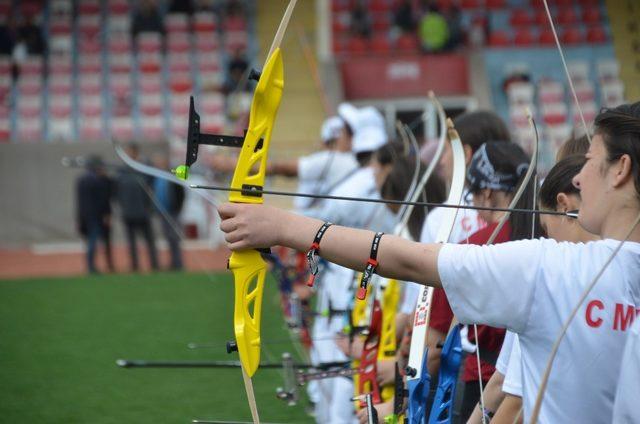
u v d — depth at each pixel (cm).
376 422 781
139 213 3891
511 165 880
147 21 6106
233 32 6134
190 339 2336
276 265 1645
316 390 1577
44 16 6269
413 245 592
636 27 2812
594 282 524
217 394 1780
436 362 870
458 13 5691
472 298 578
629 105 595
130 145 3819
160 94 5903
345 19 6012
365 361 972
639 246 566
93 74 5984
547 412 576
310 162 1844
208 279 3591
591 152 585
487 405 738
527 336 579
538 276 569
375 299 967
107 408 1684
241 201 635
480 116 1012
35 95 5900
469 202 945
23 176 4831
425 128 4275
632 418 530
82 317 2714
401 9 5969
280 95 649
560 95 5381
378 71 5509
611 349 561
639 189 564
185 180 648
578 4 5669
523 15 5891
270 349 2069
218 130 5575
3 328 2547
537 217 848
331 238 602
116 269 4150
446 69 5497
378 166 1338
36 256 4603
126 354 2166
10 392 1819
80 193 3897
